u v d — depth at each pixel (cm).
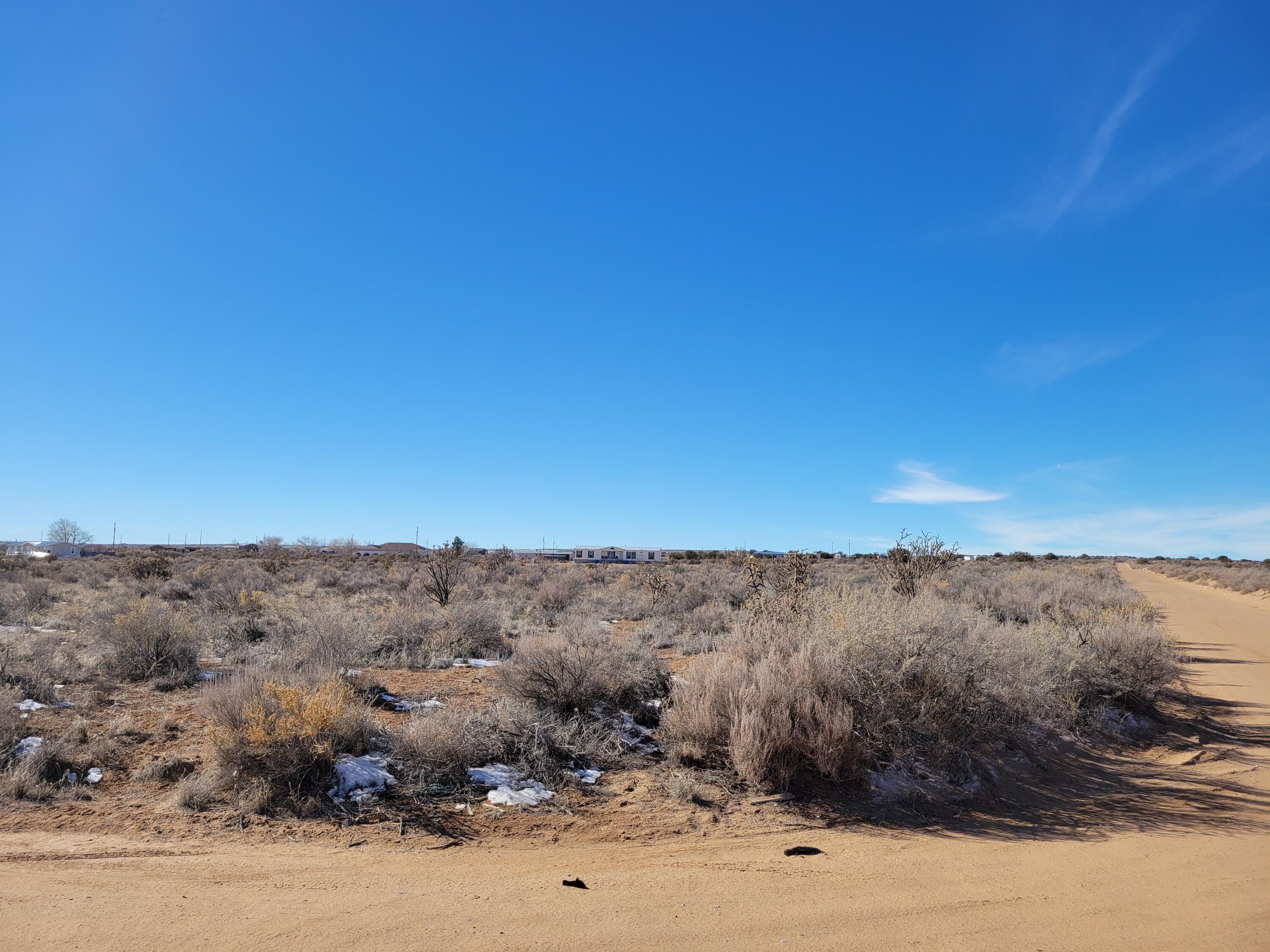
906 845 613
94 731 811
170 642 1124
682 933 438
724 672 845
